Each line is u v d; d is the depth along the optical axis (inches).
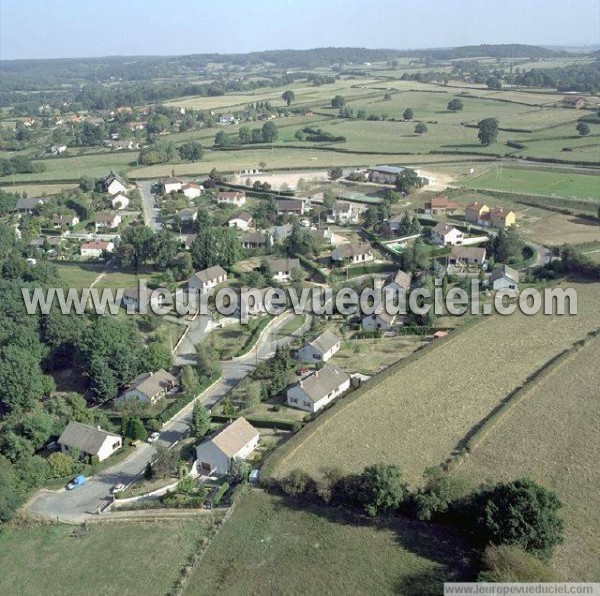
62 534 2938.0
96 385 4158.5
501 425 3449.8
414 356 4269.2
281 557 2679.6
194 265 6205.7
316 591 2498.8
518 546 2468.0
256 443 3513.8
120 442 3644.2
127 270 6456.7
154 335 4918.8
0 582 2674.7
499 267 5654.5
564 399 3666.3
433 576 2511.1
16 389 4018.2
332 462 3225.9
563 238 6737.2
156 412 3978.8
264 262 6023.6
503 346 4389.8
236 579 2586.1
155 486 3250.5
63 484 3312.0
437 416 3587.6
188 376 4146.2
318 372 3991.1
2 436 3563.0
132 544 2832.2
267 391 4035.4
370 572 2564.0
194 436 3673.7
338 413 3688.5
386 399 3804.1
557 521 2524.6
